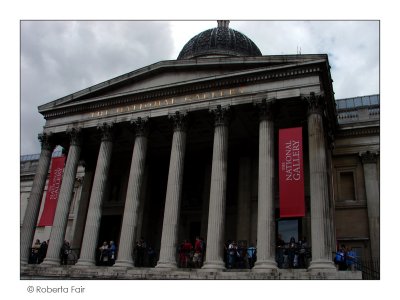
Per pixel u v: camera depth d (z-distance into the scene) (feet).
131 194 108.99
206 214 127.24
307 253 93.76
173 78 118.11
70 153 124.16
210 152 136.26
